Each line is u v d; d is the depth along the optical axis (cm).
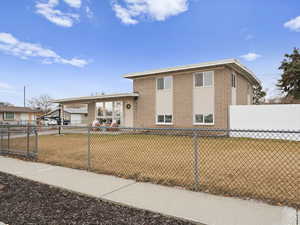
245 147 863
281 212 286
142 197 349
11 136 909
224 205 313
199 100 1429
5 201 344
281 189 376
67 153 782
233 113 1273
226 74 1325
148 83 1672
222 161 615
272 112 1159
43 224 264
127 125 1802
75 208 314
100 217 283
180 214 284
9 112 3684
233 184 408
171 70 1482
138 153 759
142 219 276
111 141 1132
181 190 383
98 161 635
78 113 3947
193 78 1454
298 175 461
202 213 286
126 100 1803
